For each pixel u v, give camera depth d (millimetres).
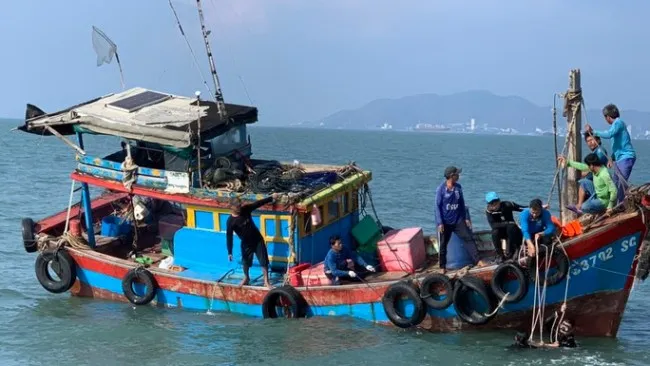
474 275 12945
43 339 13875
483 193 40094
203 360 12672
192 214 15477
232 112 16203
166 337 13742
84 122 15812
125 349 13266
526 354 12570
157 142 14906
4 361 12797
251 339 13453
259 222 14836
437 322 13438
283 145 114438
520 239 13070
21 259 21094
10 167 49875
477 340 13180
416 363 12258
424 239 15727
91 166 16156
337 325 13914
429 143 153125
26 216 29188
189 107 16625
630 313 15797
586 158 12789
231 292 14555
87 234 17188
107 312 15391
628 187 12773
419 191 40406
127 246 17625
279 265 14836
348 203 16406
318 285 14156
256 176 15273
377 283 13547
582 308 12969
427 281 13188
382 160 73500
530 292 12703
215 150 16031
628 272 12711
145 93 17656
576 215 14039
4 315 15414
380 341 13203
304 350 12922
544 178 50969
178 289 15109
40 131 16656
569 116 14000
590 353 12672
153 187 15445
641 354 12680
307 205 14242
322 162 69125
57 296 16844
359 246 15766
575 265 12531
